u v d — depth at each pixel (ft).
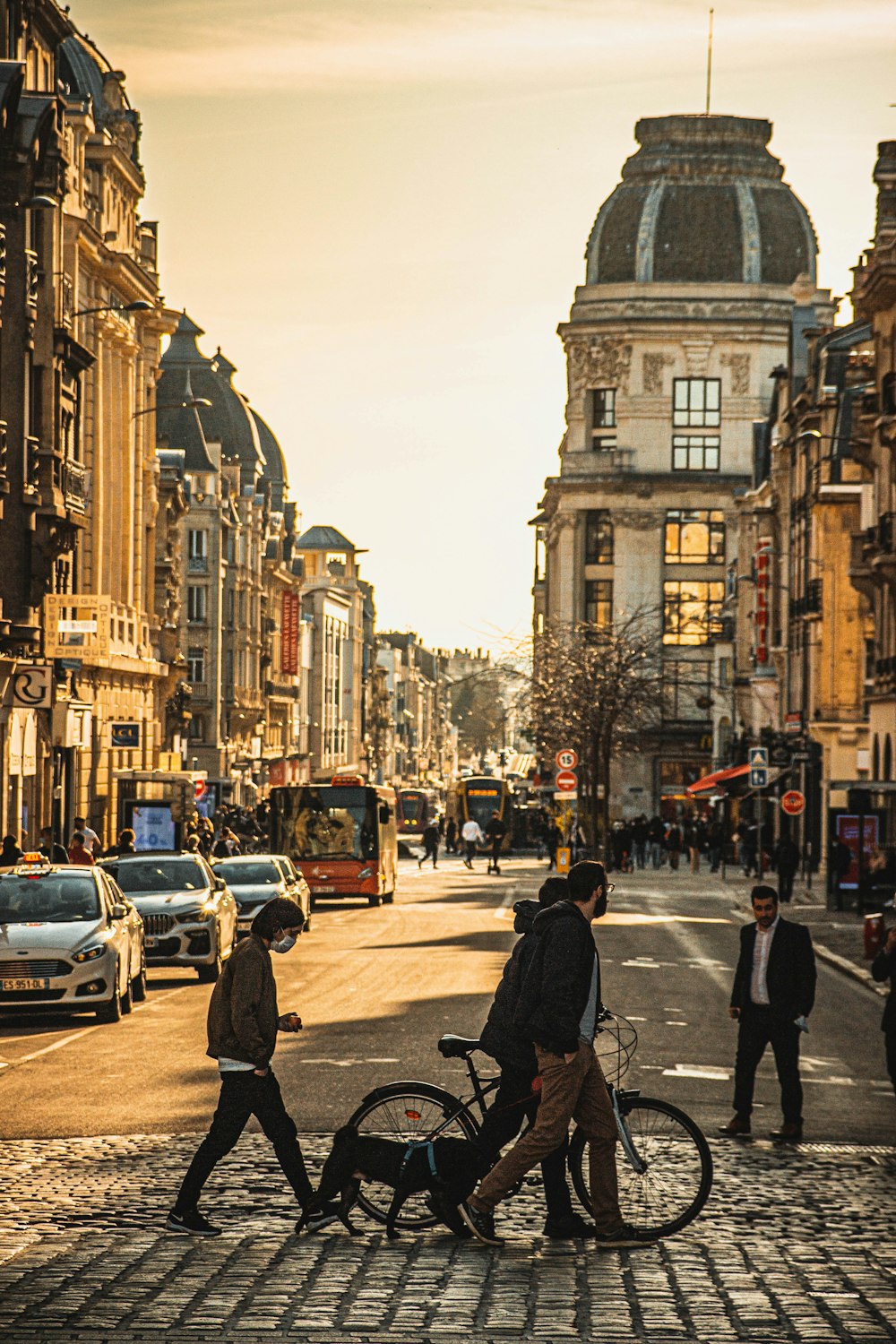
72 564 254.47
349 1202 52.13
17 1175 60.08
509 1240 51.44
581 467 549.95
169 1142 66.39
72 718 240.32
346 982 125.80
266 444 632.79
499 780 439.63
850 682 308.81
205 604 486.38
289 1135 52.65
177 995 120.57
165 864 137.28
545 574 645.10
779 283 552.82
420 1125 52.19
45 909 107.65
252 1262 48.14
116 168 279.28
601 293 552.82
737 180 557.33
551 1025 49.83
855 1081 86.58
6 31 219.82
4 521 215.10
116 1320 41.91
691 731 524.11
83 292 263.29
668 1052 92.68
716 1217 54.80
